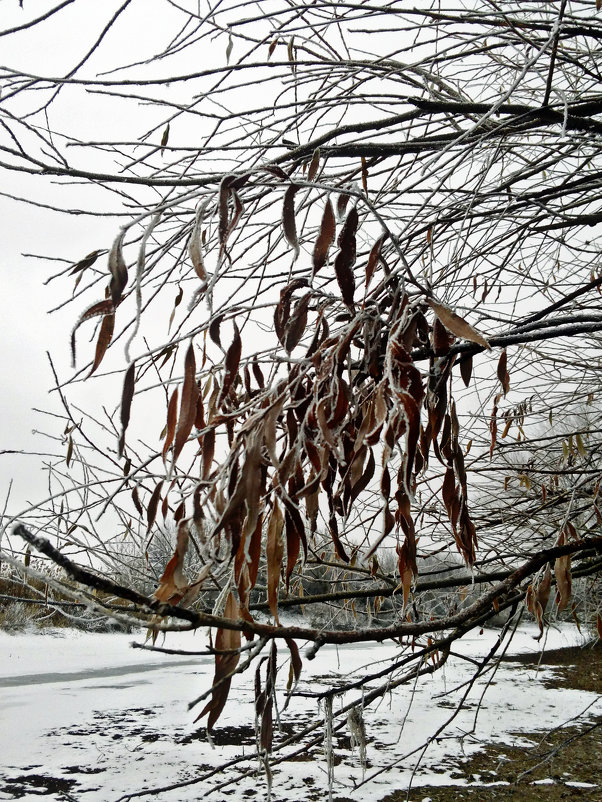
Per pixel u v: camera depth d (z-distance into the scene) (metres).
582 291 2.27
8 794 5.63
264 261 2.16
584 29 2.14
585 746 7.02
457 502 1.53
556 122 2.27
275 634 1.09
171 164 2.31
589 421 3.80
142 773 6.24
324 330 1.39
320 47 2.42
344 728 7.88
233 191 1.18
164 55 2.10
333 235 1.21
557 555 2.00
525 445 3.86
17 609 15.81
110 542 2.43
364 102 2.38
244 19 2.12
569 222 2.52
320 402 1.14
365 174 2.02
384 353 1.39
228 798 5.48
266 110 2.29
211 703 1.06
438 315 1.29
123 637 16.95
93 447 2.38
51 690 11.23
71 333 1.04
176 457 1.09
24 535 0.74
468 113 2.30
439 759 6.59
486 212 2.27
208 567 1.07
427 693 9.98
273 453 1.03
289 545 1.12
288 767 6.33
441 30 2.52
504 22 2.22
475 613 1.75
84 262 1.77
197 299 1.41
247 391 1.49
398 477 1.24
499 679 11.11
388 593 2.69
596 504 2.96
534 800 5.41
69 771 6.34
